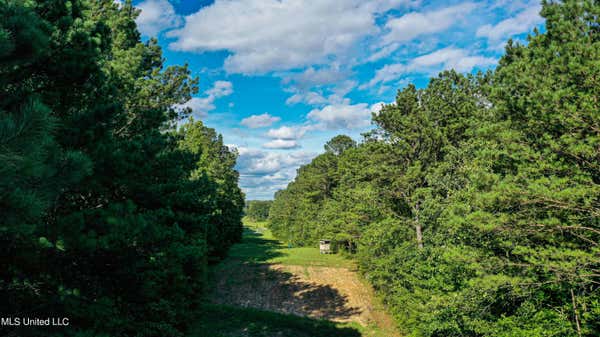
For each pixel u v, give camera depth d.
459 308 11.99
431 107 19.27
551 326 10.51
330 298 23.44
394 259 19.11
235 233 51.38
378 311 21.53
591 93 8.72
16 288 5.37
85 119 6.19
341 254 38.75
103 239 4.93
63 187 3.87
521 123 10.59
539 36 10.39
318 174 54.69
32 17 4.02
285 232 67.75
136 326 9.40
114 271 6.21
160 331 10.88
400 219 20.34
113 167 6.00
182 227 8.98
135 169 6.79
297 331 17.53
